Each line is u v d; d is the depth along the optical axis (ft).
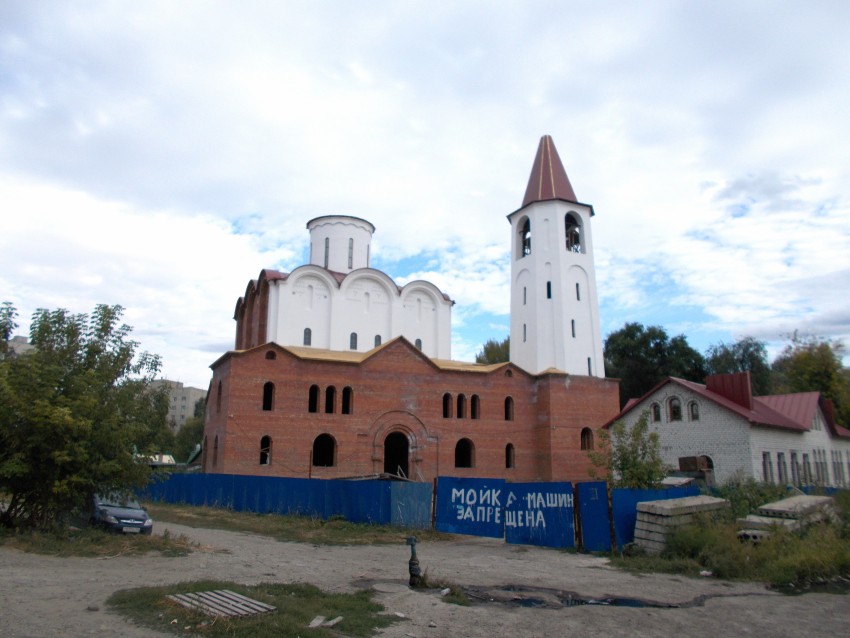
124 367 61.26
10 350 59.47
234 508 98.02
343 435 121.70
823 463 137.39
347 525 76.59
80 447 53.06
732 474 101.76
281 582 38.99
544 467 136.77
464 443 137.80
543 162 164.96
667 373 215.51
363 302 152.25
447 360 151.43
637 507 56.44
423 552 58.80
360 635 28.96
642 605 37.60
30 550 46.60
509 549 60.85
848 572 46.91
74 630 26.84
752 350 231.09
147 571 41.42
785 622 34.63
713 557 47.91
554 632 31.09
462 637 29.71
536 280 155.74
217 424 120.67
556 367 148.56
